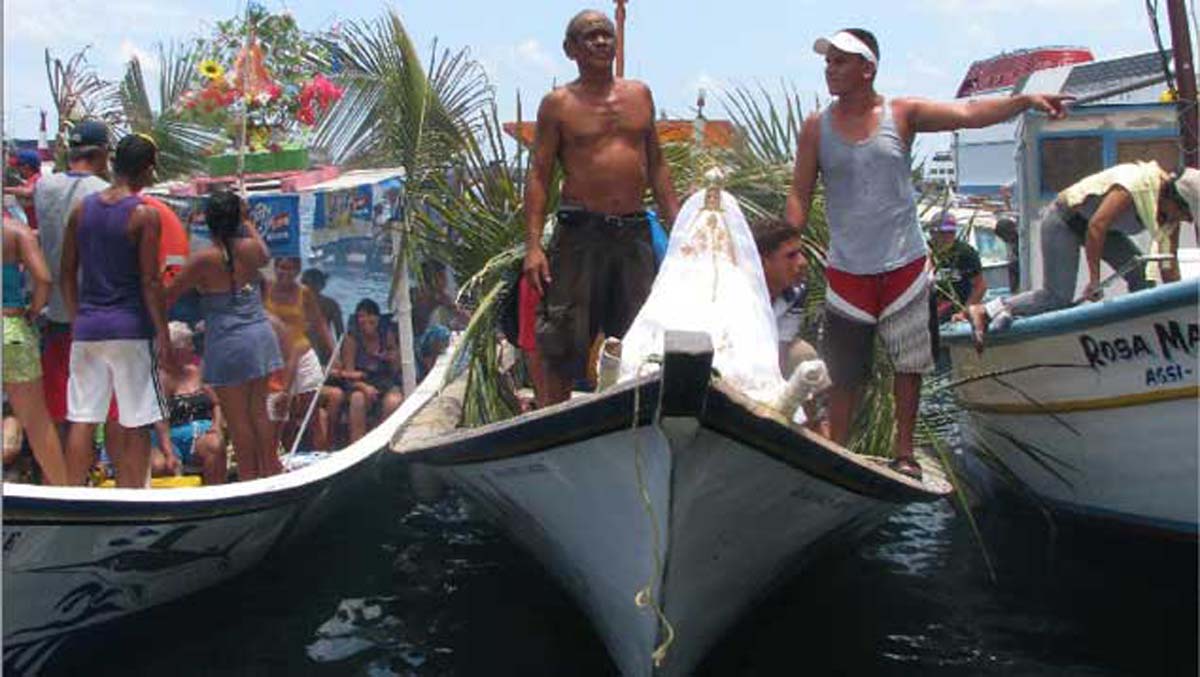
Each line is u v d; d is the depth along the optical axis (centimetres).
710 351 392
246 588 634
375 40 796
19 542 459
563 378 608
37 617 496
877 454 627
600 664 545
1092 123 880
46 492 458
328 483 620
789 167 744
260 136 772
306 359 714
